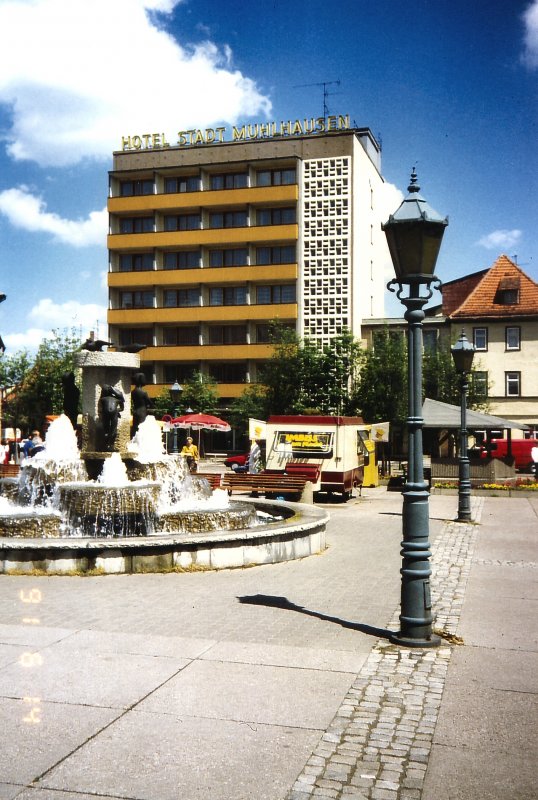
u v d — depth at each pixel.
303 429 22.28
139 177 62.03
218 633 7.07
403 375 45.44
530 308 52.56
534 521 17.08
